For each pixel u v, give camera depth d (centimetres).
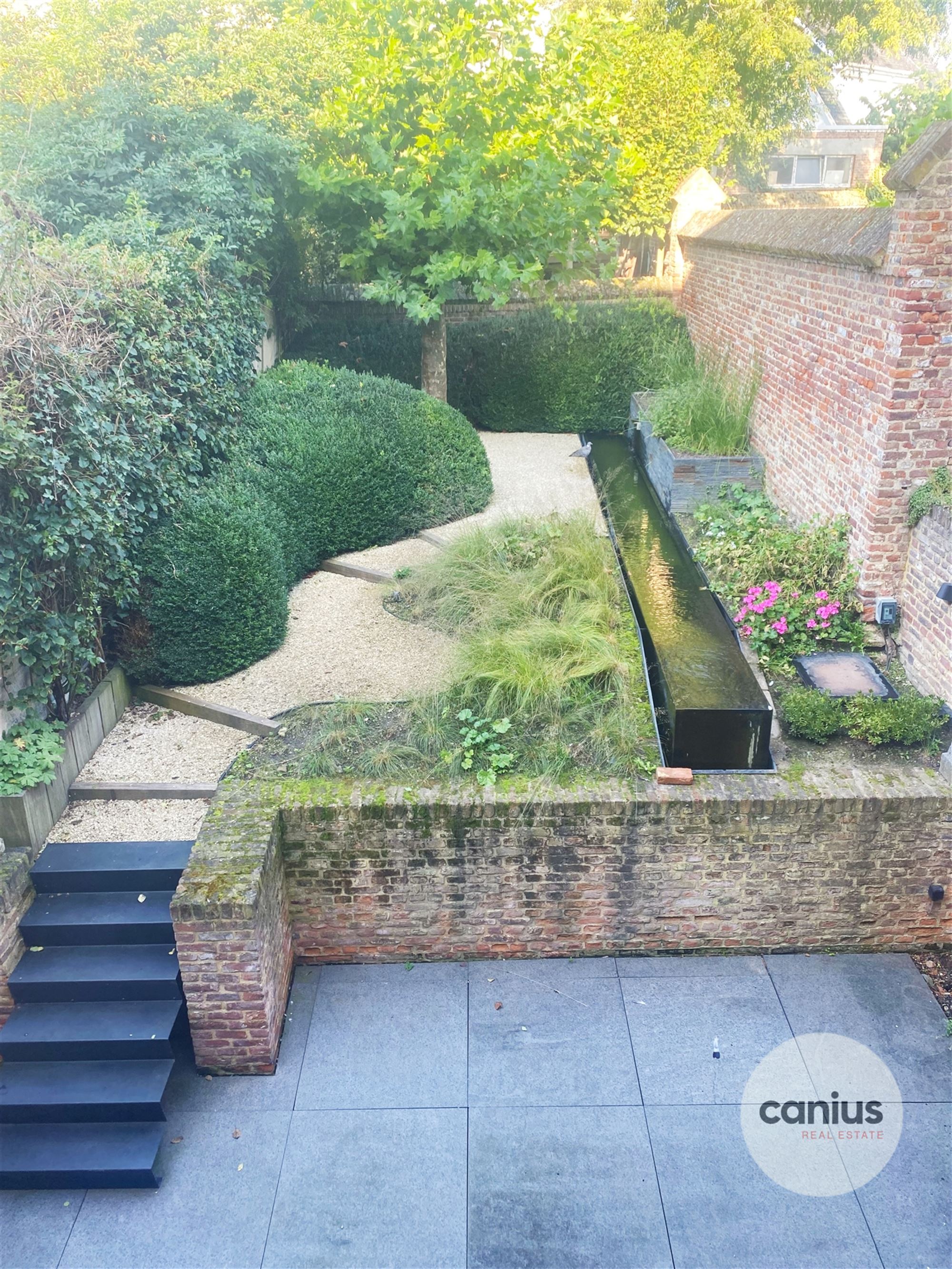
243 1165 442
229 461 828
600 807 516
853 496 705
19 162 800
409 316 1051
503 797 521
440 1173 436
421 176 1026
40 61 976
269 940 490
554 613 717
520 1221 414
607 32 1205
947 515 596
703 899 547
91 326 629
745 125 1708
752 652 690
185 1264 401
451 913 548
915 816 524
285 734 605
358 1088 481
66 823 562
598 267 1409
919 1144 445
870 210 704
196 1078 492
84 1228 416
